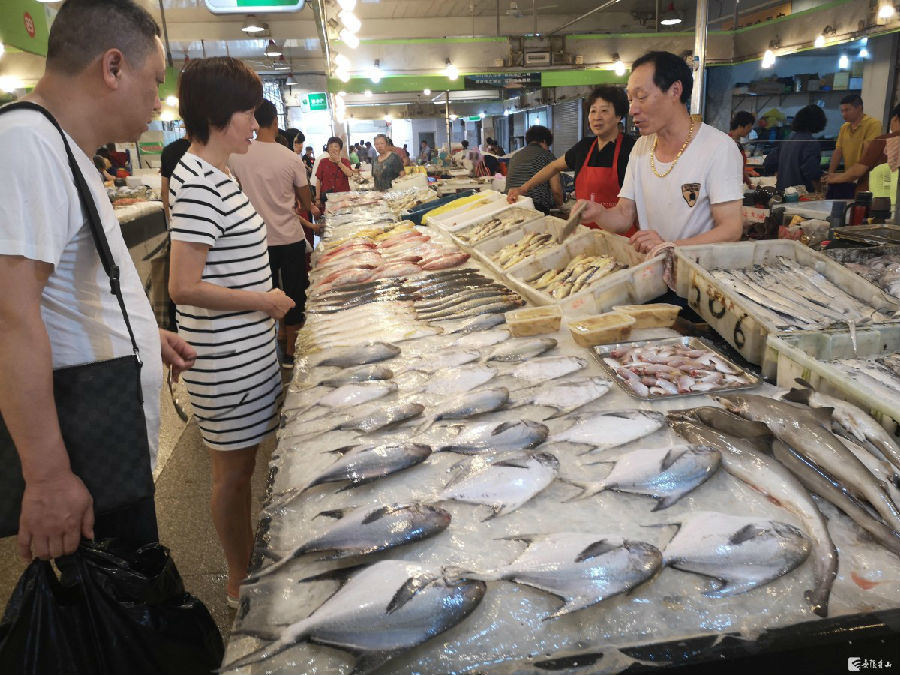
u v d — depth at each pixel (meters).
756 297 1.98
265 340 2.18
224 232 2.01
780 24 8.76
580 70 9.98
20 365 1.20
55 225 1.25
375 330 2.33
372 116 17.45
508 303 2.50
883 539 1.08
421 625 0.92
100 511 1.38
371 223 5.39
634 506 1.21
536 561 1.02
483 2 14.58
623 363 1.84
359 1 14.28
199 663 1.39
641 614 0.95
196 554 2.74
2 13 5.14
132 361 1.39
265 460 3.52
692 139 2.54
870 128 5.73
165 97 10.18
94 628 1.29
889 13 6.98
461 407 1.59
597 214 2.86
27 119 1.24
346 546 1.10
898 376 1.50
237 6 5.52
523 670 0.84
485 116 19.77
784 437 1.33
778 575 1.00
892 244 2.59
